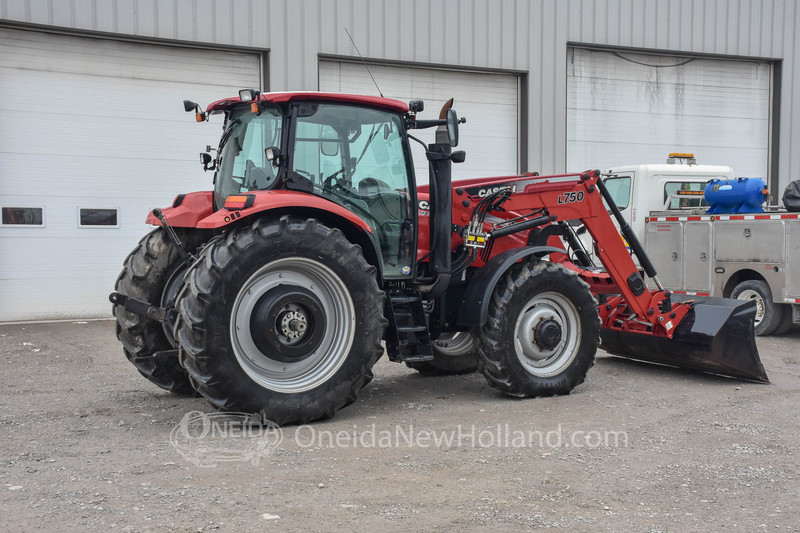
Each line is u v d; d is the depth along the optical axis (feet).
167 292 18.20
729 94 48.44
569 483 12.67
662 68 46.50
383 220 18.08
